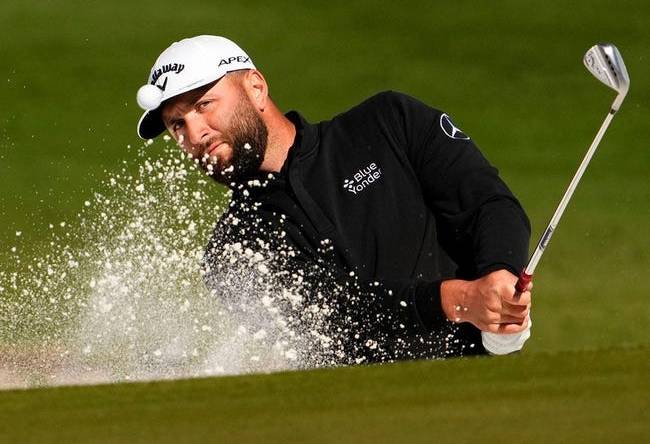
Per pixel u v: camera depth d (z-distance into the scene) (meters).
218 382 11.88
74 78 40.72
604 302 28.84
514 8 45.25
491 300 14.64
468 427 10.25
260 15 44.91
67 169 35.44
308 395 11.27
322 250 16.62
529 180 35.94
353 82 41.16
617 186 35.47
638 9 45.00
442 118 16.69
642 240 32.19
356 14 45.03
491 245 15.20
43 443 10.28
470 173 16.22
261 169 16.81
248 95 16.72
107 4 45.03
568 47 43.03
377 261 16.59
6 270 26.73
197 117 16.56
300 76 41.41
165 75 16.55
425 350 16.48
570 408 10.59
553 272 30.58
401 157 16.59
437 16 44.84
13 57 41.69
